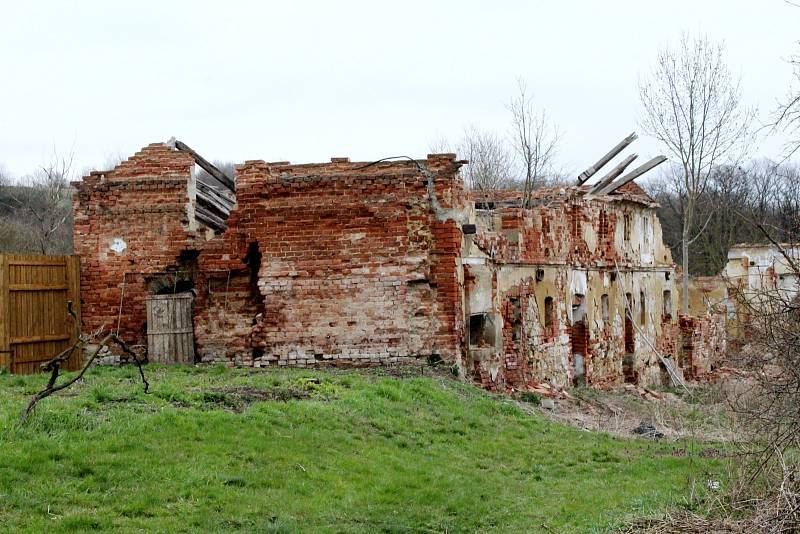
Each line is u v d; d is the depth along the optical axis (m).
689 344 36.62
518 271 23.94
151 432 12.85
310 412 15.16
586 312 28.09
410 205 21.12
